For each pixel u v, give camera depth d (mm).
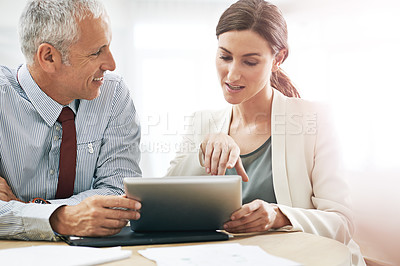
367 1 3268
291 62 3990
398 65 3002
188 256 965
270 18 1525
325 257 1004
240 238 1193
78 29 1425
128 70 4789
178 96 4836
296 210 1322
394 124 2977
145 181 1109
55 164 1643
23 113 1565
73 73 1492
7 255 975
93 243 1105
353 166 3189
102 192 1638
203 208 1150
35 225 1180
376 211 2986
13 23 4398
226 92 1605
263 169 1651
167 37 4824
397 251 2816
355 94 3324
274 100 1682
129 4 4781
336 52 3566
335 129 1642
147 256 979
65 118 1633
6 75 1598
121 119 1792
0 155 1561
